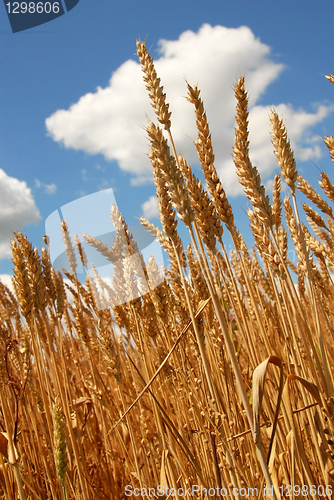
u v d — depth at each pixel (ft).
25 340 2.44
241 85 1.79
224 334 1.44
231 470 1.68
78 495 2.10
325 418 1.78
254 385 1.49
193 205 1.61
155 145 1.51
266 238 1.79
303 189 2.23
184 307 2.01
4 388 2.16
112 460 2.46
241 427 1.96
